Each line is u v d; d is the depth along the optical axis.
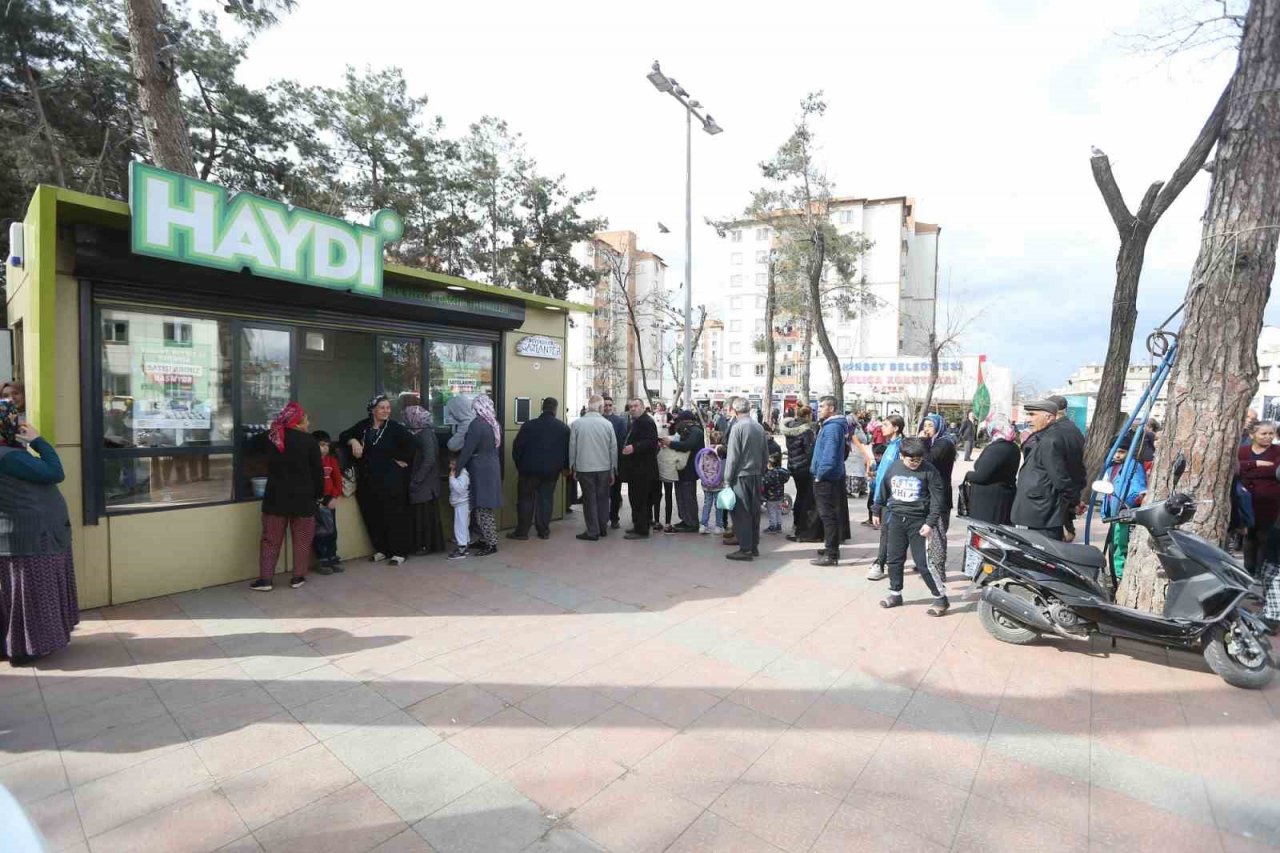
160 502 5.09
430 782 2.76
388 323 6.73
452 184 24.09
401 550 6.36
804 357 27.28
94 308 4.66
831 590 5.76
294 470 5.30
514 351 8.20
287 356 5.94
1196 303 4.65
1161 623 3.95
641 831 2.47
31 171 12.91
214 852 2.30
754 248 61.75
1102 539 8.25
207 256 4.73
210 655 4.02
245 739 3.06
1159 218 6.84
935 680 3.89
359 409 8.53
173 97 8.35
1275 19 4.35
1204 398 4.61
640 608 5.14
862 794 2.73
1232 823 2.56
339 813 2.54
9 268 5.98
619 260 25.31
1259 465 6.02
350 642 4.29
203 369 5.30
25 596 3.69
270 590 5.36
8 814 1.99
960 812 2.62
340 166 21.44
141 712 3.29
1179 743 3.18
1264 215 4.41
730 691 3.70
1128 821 2.57
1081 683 3.87
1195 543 4.11
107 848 2.30
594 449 7.53
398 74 22.66
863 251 26.30
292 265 5.29
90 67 14.36
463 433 6.73
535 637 4.47
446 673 3.85
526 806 2.61
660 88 14.40
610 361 48.59
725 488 6.85
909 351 63.56
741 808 2.63
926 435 6.34
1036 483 4.98
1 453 3.65
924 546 5.13
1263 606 5.13
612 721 3.32
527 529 7.60
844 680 3.87
